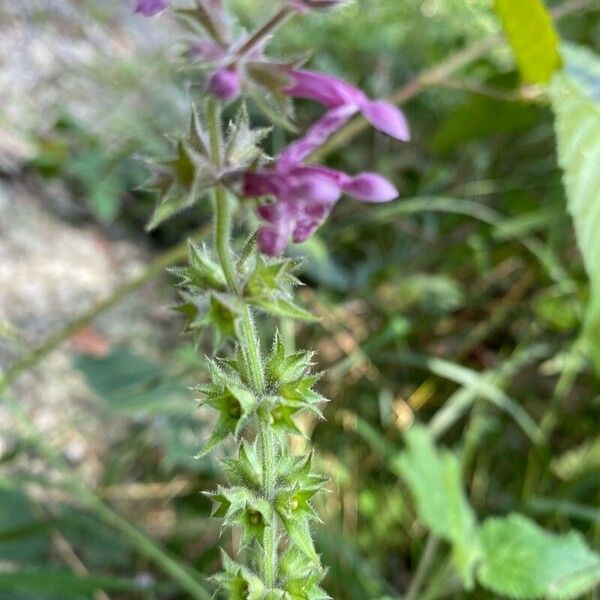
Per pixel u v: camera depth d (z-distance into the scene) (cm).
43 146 24
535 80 14
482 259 23
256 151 8
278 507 7
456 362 22
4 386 14
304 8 8
